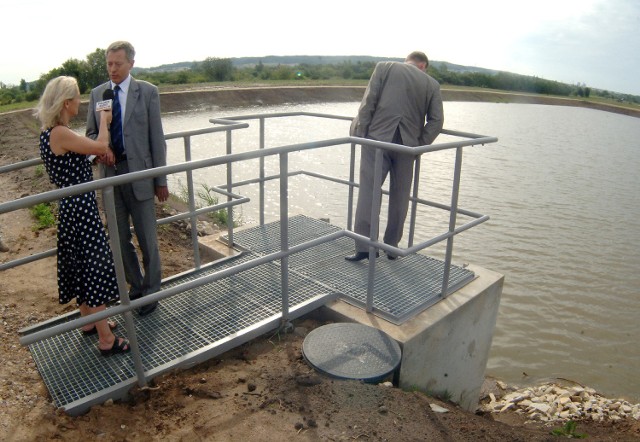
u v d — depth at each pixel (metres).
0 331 3.52
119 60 3.34
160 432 2.60
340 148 20.92
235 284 4.06
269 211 12.46
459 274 4.38
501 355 7.57
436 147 3.45
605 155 24.44
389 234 4.62
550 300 9.13
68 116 2.91
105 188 2.49
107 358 3.11
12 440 2.45
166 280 4.11
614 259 10.98
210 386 2.96
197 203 9.71
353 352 3.34
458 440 2.80
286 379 3.07
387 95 4.23
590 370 7.34
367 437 2.65
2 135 16.84
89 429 2.59
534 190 16.44
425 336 3.61
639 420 5.55
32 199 2.29
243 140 21.91
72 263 2.99
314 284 4.09
